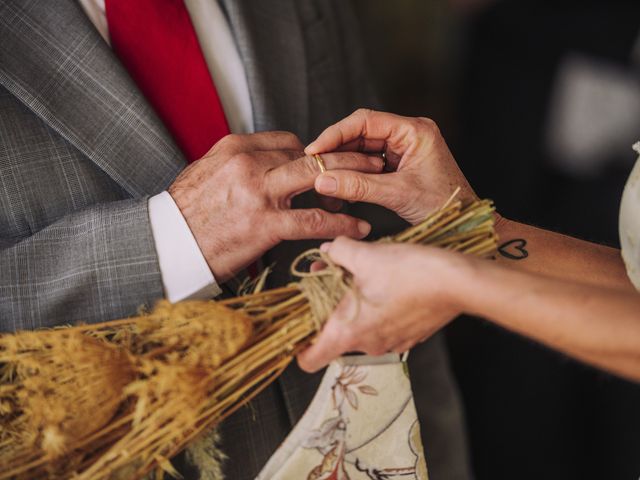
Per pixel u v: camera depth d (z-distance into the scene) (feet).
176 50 3.77
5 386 2.78
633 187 2.99
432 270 2.69
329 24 4.51
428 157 3.45
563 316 2.58
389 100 10.39
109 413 2.75
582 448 7.27
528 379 7.45
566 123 8.00
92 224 3.41
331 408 2.97
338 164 3.41
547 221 8.31
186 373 2.68
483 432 7.52
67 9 3.52
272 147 3.54
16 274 3.40
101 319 3.43
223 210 3.36
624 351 2.58
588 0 7.89
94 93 3.52
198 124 3.83
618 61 7.47
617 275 3.43
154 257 3.37
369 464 3.11
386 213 4.65
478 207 3.10
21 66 3.42
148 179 3.60
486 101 8.82
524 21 8.18
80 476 2.72
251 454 3.86
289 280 4.01
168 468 2.85
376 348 2.96
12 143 3.48
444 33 10.03
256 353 2.85
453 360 7.85
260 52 4.08
